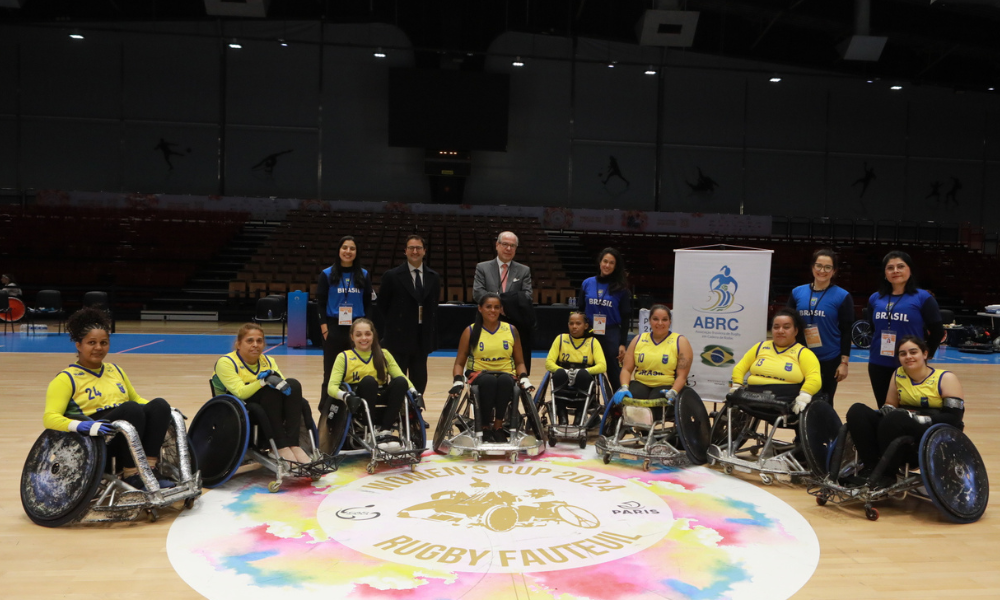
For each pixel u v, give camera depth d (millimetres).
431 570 2539
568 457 4309
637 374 4551
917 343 3475
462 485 3635
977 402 6793
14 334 11258
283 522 3037
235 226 17094
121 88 17703
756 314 4980
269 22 18000
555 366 4766
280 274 14875
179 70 17875
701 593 2385
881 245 18734
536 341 10695
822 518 3225
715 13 18266
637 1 17562
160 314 14219
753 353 4230
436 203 18562
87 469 2895
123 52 17656
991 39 16750
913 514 3318
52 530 2916
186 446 3271
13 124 17422
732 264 5066
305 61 18297
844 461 3646
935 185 20188
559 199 19141
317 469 3564
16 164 17484
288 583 2420
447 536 2889
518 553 2713
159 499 2969
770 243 18234
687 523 3100
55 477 2957
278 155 18297
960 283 17234
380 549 2738
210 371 7570
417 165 18703
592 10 17859
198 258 16062
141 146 17828
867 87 19859
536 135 18984
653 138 19344
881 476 3342
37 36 17312
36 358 8383
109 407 3188
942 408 3480
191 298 14789
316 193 18469
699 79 19359
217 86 18000
